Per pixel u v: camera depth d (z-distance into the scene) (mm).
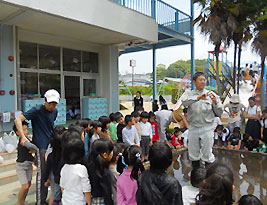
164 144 2043
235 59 10977
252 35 10047
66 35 8281
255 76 15320
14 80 6891
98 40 9078
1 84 6637
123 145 3438
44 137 3203
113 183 2799
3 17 6238
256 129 6129
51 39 8523
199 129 3764
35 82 8258
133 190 2504
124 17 7797
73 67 9445
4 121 6402
